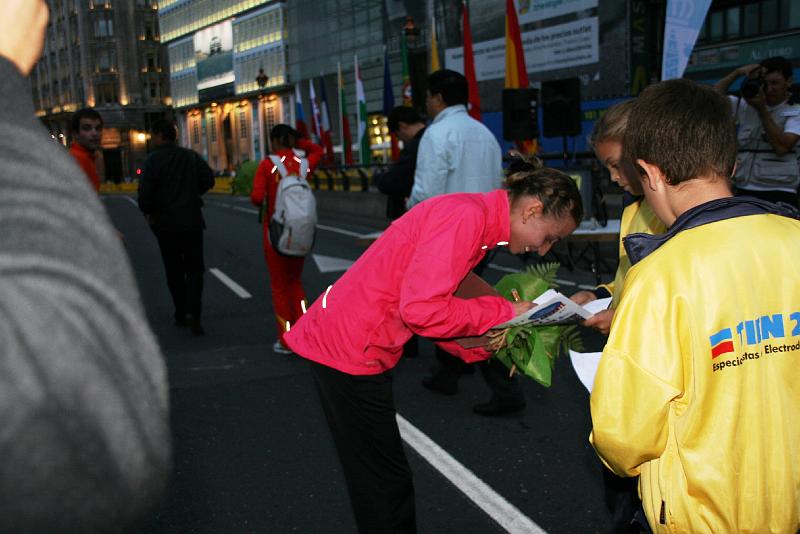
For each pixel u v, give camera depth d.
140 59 91.44
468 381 4.86
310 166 5.66
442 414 4.24
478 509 3.11
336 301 2.30
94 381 0.54
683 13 7.84
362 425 2.29
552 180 2.17
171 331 6.65
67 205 0.59
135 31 90.88
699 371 1.36
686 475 1.39
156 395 0.61
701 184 1.46
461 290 2.39
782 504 1.40
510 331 2.23
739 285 1.35
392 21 46.97
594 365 1.67
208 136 85.31
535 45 17.64
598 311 2.24
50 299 0.53
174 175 6.20
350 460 2.34
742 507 1.38
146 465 0.57
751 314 1.36
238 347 5.96
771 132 5.45
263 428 4.12
